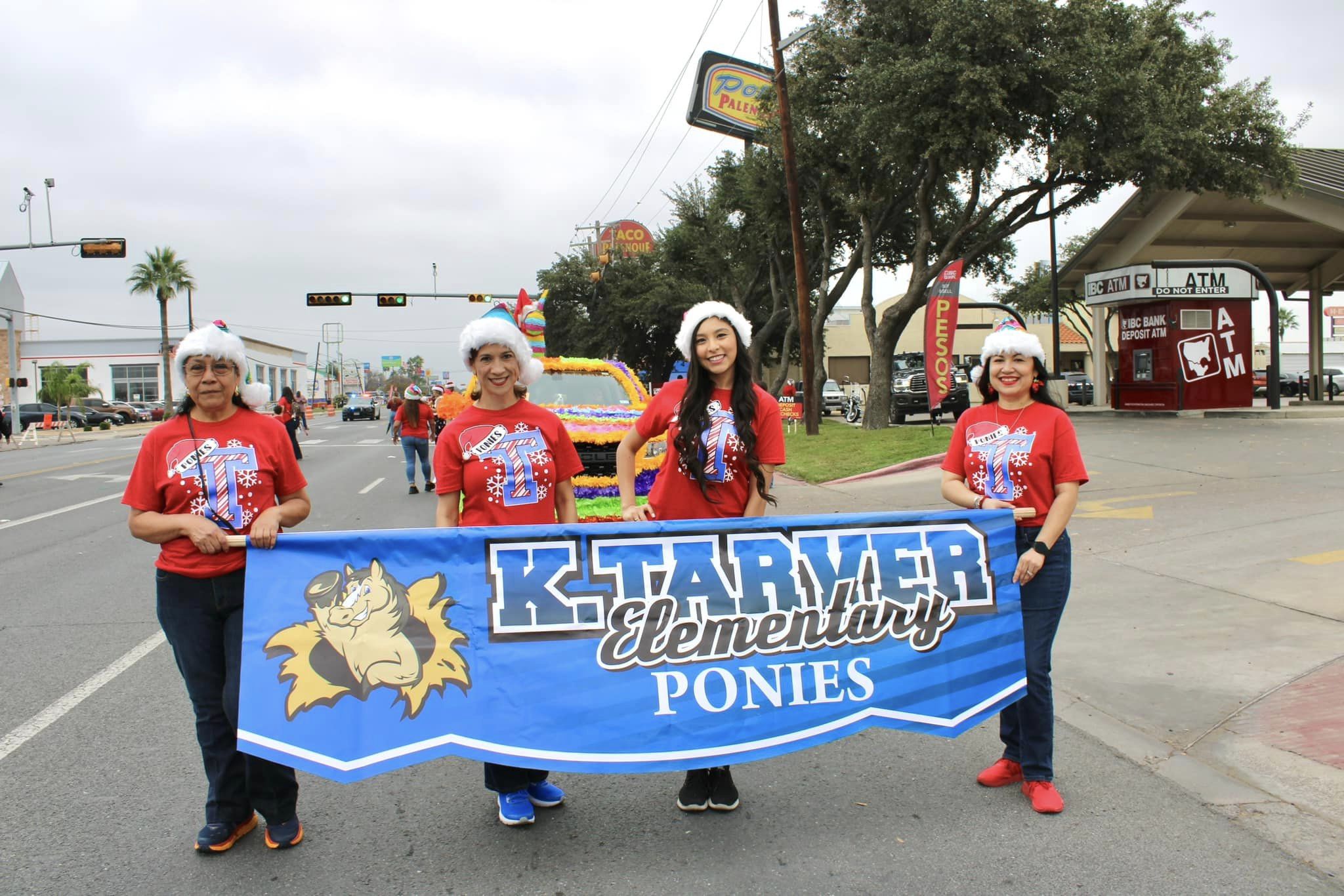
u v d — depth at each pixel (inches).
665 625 138.3
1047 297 1806.1
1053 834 137.3
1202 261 768.9
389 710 130.6
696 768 136.3
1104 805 146.9
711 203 1347.2
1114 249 1061.8
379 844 136.9
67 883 124.5
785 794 153.8
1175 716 180.1
